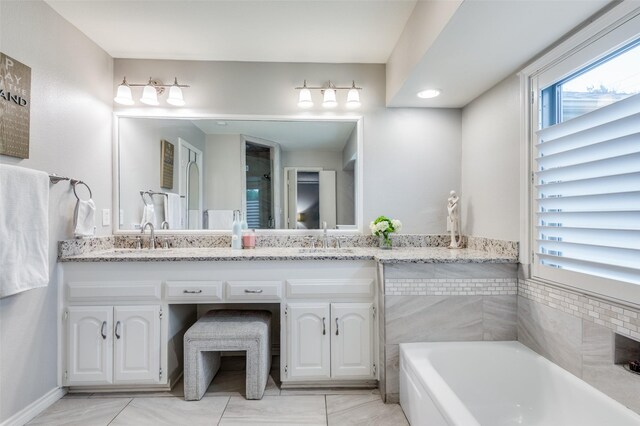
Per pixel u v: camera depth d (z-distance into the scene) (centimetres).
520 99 190
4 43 161
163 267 204
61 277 199
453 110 263
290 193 264
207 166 262
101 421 175
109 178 249
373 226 246
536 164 180
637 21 125
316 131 262
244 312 229
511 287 196
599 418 130
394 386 193
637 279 125
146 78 255
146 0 186
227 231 261
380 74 262
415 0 187
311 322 205
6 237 153
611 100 138
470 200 250
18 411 170
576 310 152
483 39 162
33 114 179
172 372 210
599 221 141
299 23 209
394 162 263
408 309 195
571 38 152
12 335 167
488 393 175
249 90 260
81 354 198
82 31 217
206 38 227
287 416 180
